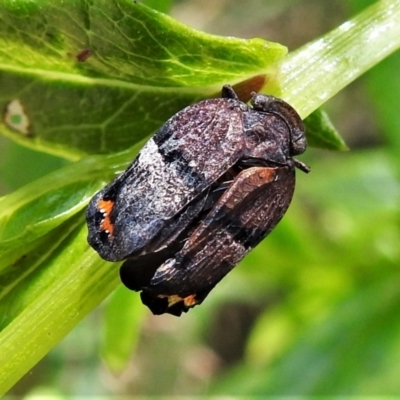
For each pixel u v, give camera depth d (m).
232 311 0.20
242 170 0.05
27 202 0.06
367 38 0.06
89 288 0.06
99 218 0.05
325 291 0.10
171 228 0.05
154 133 0.06
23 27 0.05
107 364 0.08
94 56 0.06
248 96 0.06
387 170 0.10
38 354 0.05
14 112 0.06
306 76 0.06
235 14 0.17
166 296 0.05
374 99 0.08
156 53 0.05
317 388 0.08
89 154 0.06
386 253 0.09
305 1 0.18
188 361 0.19
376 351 0.08
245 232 0.05
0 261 0.05
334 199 0.10
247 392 0.08
